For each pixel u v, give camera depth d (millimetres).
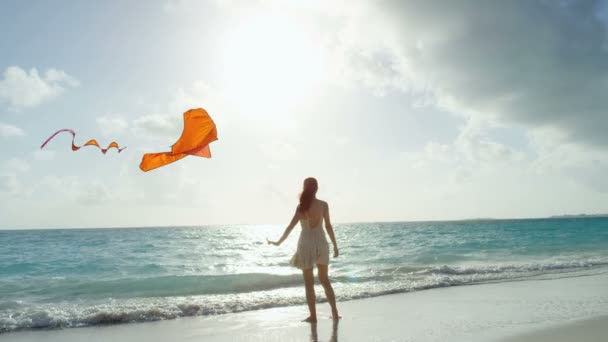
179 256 22422
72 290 10531
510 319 5680
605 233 40562
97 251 26469
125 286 10828
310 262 5770
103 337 5500
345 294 8594
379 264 16219
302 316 6457
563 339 4484
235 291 9844
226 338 5148
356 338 4832
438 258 18125
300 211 5777
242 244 35344
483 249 22828
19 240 45656
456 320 5715
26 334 5805
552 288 8938
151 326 6152
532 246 24422
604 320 5441
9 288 10992
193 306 7328
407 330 5168
